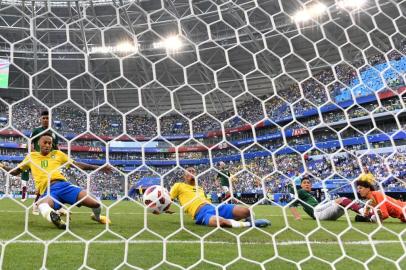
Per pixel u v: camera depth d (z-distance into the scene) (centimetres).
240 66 2800
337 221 547
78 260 237
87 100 3219
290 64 2647
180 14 2578
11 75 2994
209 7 2495
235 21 2595
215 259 246
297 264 213
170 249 276
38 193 386
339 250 287
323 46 2481
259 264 212
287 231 386
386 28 2248
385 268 230
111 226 409
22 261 233
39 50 2708
